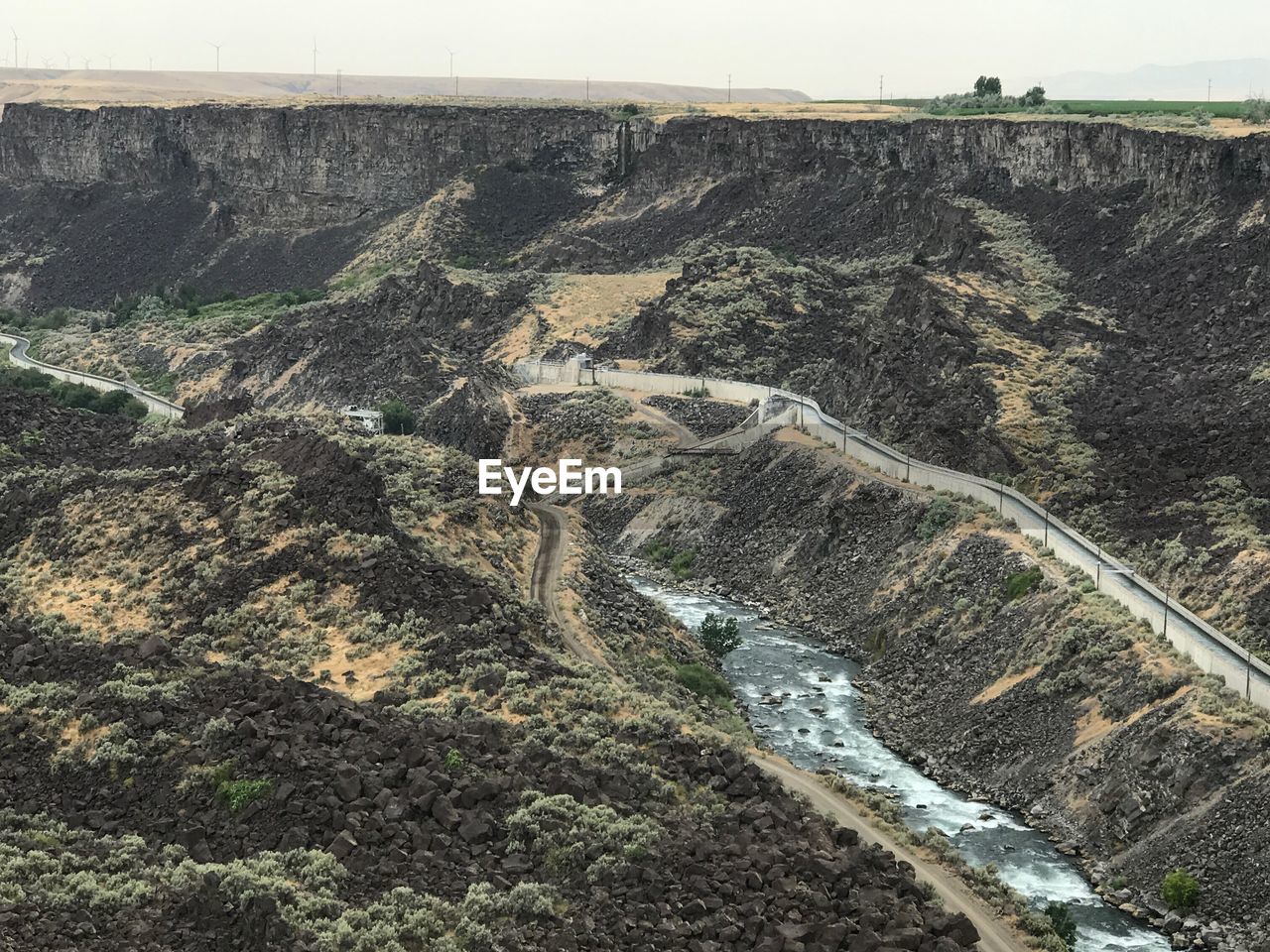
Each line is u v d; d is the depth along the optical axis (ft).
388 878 312.29
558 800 340.80
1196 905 391.65
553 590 542.98
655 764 376.89
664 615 590.96
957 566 597.52
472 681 417.08
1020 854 424.46
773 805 360.48
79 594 500.33
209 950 282.97
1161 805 422.82
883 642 589.73
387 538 501.97
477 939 292.20
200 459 584.81
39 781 358.23
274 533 511.81
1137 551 604.08
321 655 448.65
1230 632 522.06
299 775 344.28
